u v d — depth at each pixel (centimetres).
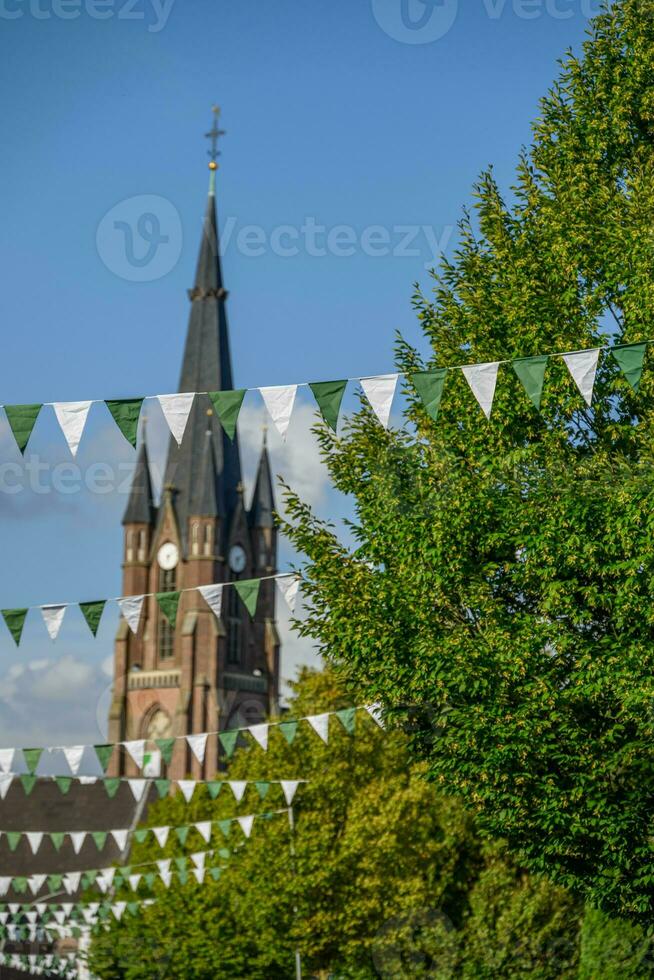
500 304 3700
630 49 3906
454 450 3716
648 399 3547
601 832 3300
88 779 4575
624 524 3188
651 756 3300
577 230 3641
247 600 3434
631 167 3888
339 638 3738
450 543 3550
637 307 3422
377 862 7569
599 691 3188
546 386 3506
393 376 2508
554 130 3931
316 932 7638
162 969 8706
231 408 2511
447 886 8044
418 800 7619
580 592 3378
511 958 6862
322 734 4225
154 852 9769
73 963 9512
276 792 7975
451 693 3478
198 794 9856
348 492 3950
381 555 3791
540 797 3372
